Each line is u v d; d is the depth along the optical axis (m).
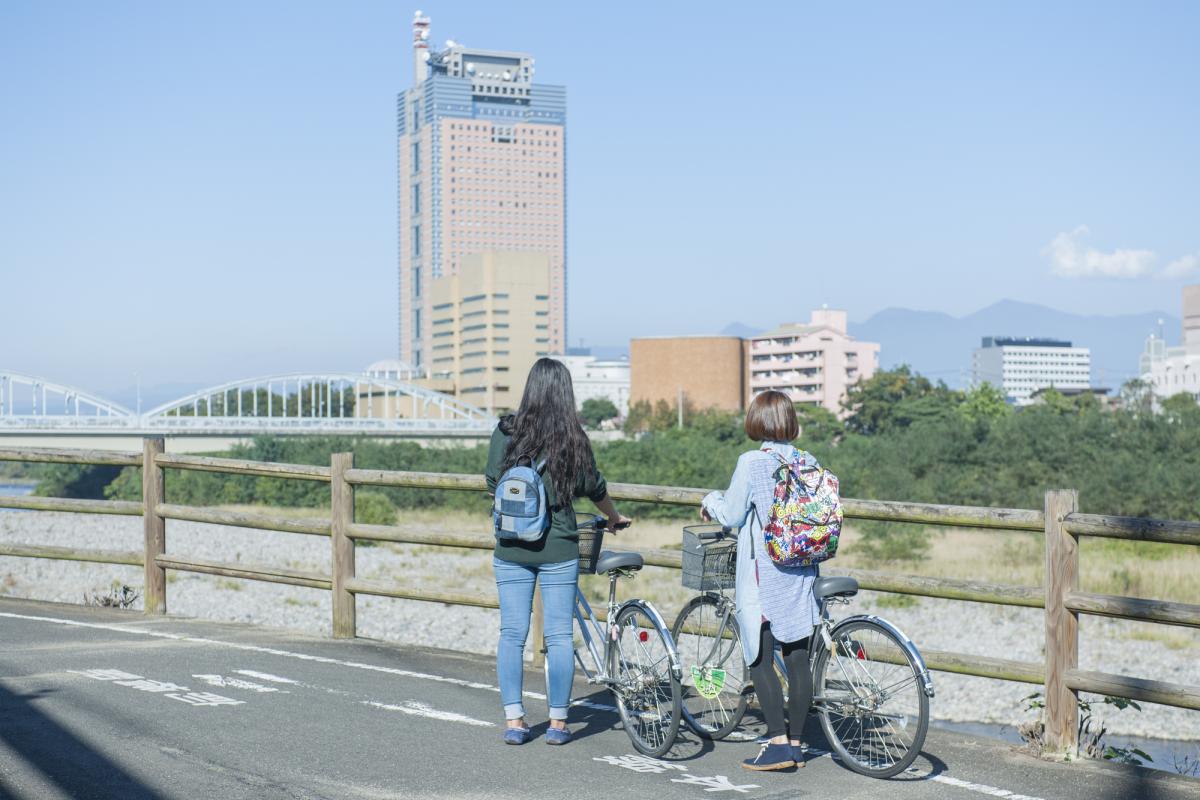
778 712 5.73
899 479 44.06
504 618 6.10
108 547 33.53
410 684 7.52
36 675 7.53
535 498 5.86
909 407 131.50
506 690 6.12
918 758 6.02
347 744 6.05
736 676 6.09
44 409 123.88
